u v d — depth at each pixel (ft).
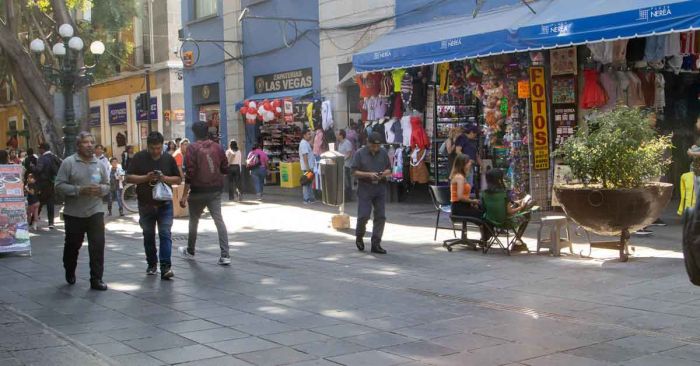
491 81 48.11
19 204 38.01
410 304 24.64
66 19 73.20
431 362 18.07
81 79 63.26
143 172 30.55
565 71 45.24
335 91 65.41
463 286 27.37
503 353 18.69
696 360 17.63
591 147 30.30
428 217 49.24
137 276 31.17
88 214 28.30
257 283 29.01
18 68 72.59
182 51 89.04
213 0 83.82
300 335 20.94
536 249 34.96
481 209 34.73
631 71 44.27
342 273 30.78
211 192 33.86
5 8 74.79
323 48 66.59
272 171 75.97
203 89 86.12
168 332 21.57
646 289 25.58
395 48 51.39
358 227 36.52
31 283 29.99
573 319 21.95
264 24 75.10
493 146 48.60
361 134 61.67
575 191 30.73
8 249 37.42
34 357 18.95
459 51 46.50
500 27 44.70
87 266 34.17
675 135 47.67
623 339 19.63
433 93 53.98
